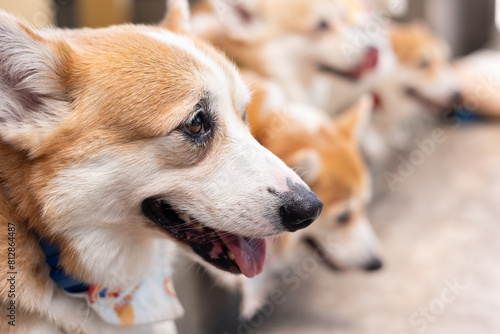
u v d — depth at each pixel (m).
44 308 0.68
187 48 0.70
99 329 0.71
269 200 0.68
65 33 0.72
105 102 0.66
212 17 1.17
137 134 0.66
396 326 0.94
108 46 0.68
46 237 0.68
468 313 0.96
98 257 0.69
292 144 0.93
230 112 0.70
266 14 1.14
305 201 0.68
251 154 0.69
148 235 0.70
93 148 0.66
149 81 0.67
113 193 0.67
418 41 1.51
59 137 0.66
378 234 1.23
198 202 0.68
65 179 0.66
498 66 2.10
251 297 0.92
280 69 1.16
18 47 0.65
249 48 1.14
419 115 1.77
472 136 1.86
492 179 1.50
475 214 1.31
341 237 0.96
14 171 0.67
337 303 1.00
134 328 0.73
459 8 2.30
